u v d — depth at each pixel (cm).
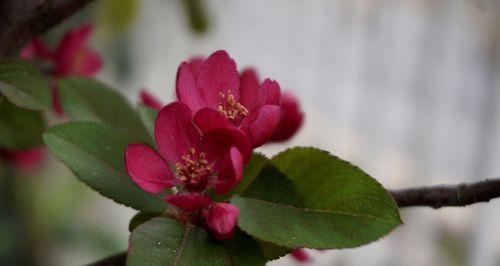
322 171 53
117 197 54
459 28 184
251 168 54
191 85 54
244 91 59
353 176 52
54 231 149
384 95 203
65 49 67
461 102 185
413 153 193
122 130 56
